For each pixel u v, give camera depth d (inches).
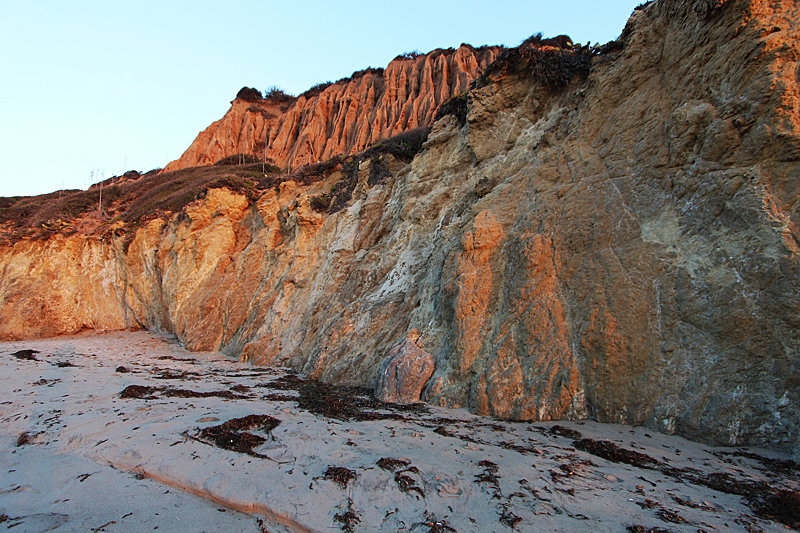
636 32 422.6
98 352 733.9
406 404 365.7
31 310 968.3
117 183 1972.2
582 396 304.8
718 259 291.3
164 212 1119.6
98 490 209.3
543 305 346.6
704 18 357.4
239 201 962.7
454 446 251.9
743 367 257.1
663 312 299.7
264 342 653.3
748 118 304.7
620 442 257.3
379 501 187.8
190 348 771.4
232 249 930.7
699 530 161.9
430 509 181.6
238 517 185.5
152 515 186.1
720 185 306.7
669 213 335.0
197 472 219.9
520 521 169.9
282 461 229.5
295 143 1845.5
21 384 440.1
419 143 767.7
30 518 184.7
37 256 1074.7
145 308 1017.5
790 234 263.9
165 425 288.0
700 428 256.4
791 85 289.4
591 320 321.4
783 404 238.1
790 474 211.5
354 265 657.6
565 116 464.4
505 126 551.5
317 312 631.8
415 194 624.1
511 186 449.4
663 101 375.9
